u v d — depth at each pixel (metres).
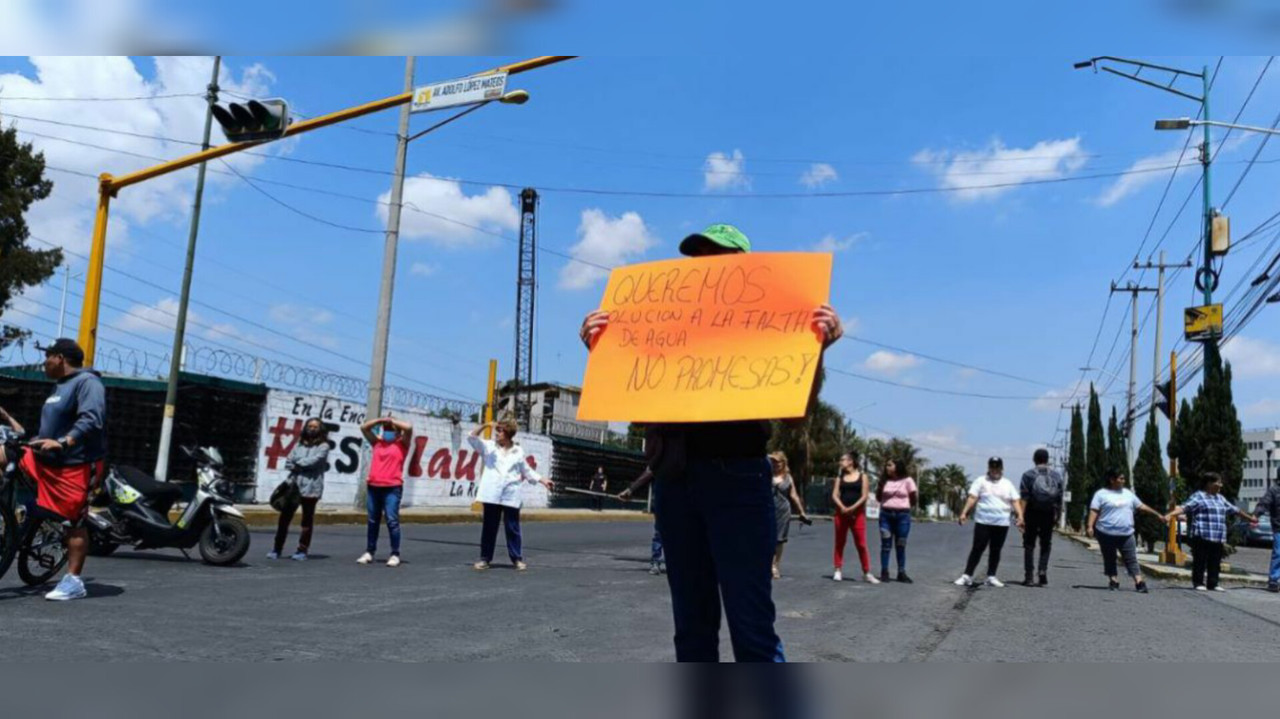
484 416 29.95
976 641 7.25
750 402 2.96
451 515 23.16
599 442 41.62
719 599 3.22
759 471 3.03
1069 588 12.65
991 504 12.34
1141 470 22.61
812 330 3.01
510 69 12.91
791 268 3.14
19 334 27.00
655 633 6.82
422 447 27.62
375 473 11.34
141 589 7.91
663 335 3.22
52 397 7.14
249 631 6.16
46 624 6.04
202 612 6.86
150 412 19.75
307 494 11.45
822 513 66.69
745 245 3.42
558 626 7.00
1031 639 7.47
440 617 7.21
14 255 26.31
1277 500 13.34
